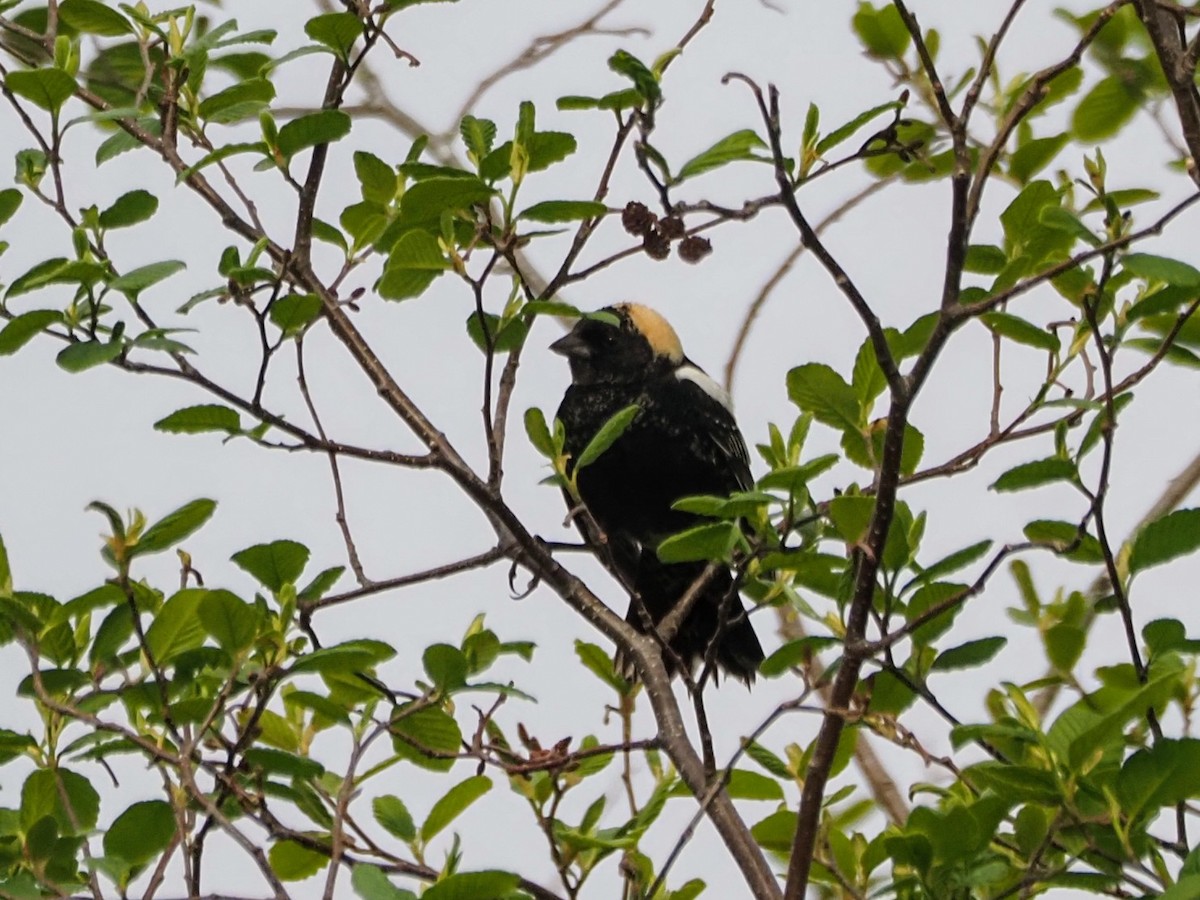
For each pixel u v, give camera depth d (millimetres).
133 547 7434
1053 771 6879
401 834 8062
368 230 8891
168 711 7426
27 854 7504
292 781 8000
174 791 7277
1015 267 8414
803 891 7375
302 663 7395
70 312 7891
